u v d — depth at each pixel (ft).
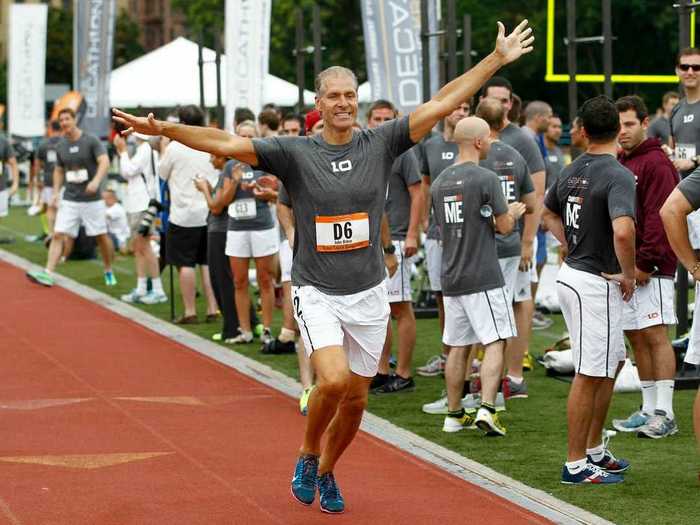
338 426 26.55
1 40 337.72
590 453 29.66
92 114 95.81
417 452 32.01
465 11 192.24
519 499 27.50
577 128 30.30
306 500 26.63
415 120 25.75
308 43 208.33
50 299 63.72
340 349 25.45
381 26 64.49
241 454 31.81
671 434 34.01
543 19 188.85
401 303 40.11
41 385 41.55
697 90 38.83
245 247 48.44
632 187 27.89
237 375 43.37
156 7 352.49
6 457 31.40
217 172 54.19
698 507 26.84
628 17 128.47
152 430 34.65
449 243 34.04
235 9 72.38
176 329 53.88
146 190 65.67
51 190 96.27
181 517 26.13
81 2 94.89
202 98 82.69
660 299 33.78
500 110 37.52
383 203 26.02
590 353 28.25
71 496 27.71
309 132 40.52
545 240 50.01
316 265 25.76
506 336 33.83
